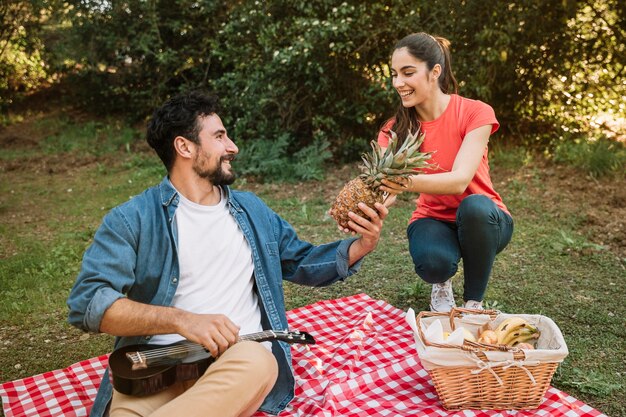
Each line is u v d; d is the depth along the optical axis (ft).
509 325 9.21
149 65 33.86
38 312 13.73
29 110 38.45
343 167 25.18
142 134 33.17
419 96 10.87
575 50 23.34
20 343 12.35
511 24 21.91
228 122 27.30
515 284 13.93
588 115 25.14
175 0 31.45
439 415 8.73
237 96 26.76
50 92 40.55
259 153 24.98
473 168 10.40
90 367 10.80
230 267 8.57
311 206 20.99
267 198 22.17
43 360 11.66
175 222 8.31
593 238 16.47
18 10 35.29
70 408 9.53
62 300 14.33
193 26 32.68
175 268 8.23
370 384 9.80
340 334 11.79
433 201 11.55
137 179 25.79
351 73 25.50
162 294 8.16
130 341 8.18
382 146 11.61
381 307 12.77
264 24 25.64
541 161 22.79
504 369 8.48
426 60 10.69
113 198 23.24
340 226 8.82
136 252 8.13
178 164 8.43
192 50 32.14
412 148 8.55
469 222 10.53
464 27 23.04
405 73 10.77
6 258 17.30
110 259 7.75
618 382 9.93
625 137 24.34
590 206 18.70
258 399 7.72
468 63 23.31
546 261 15.20
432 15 23.21
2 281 15.40
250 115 26.32
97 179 26.25
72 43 33.68
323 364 10.55
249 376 7.37
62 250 17.48
